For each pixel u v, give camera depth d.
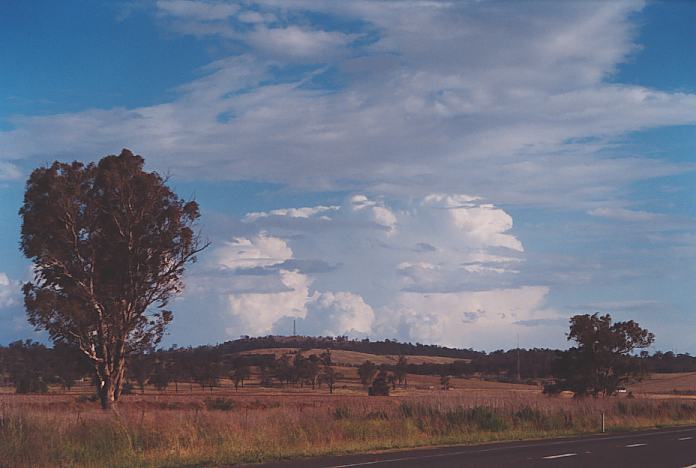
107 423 21.66
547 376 150.62
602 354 77.62
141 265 55.62
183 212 56.91
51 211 53.47
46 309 52.41
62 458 18.84
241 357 135.00
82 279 55.03
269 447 23.12
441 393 43.31
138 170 56.19
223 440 23.33
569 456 21.81
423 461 20.31
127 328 55.38
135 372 92.56
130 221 55.28
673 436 31.97
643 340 78.25
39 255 53.53
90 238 55.44
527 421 37.47
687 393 111.06
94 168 56.16
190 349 137.75
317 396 83.94
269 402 61.78
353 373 151.88
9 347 89.94
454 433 31.64
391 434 29.41
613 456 21.80
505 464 19.42
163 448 21.62
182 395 85.50
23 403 22.72
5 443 18.16
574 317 79.44
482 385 133.25
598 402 46.81
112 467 18.69
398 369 133.38
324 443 25.41
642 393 101.38
